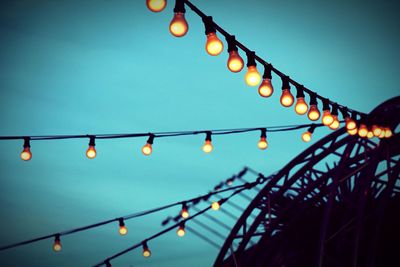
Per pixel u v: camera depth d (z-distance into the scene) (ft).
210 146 26.16
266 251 47.42
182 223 36.70
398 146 37.06
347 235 41.55
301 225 45.91
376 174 41.47
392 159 40.01
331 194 39.60
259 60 14.83
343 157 39.99
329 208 39.17
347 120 25.48
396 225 40.47
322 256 38.32
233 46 13.26
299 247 45.70
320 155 43.39
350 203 40.98
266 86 14.88
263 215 47.67
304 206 44.93
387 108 32.78
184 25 11.33
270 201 46.65
